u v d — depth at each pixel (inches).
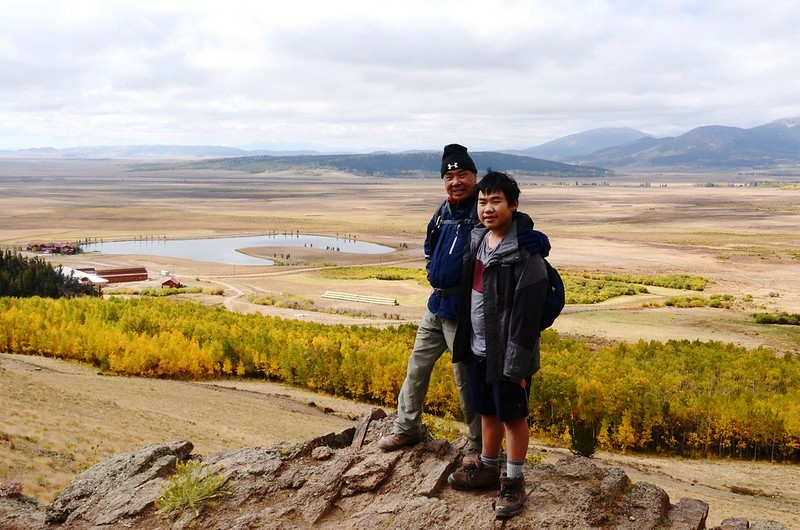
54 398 1368.1
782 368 2269.9
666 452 1706.4
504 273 246.7
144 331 2439.7
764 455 1691.7
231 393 1961.1
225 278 5265.8
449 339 287.6
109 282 4918.8
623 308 3981.3
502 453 303.1
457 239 279.7
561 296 254.7
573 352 2448.3
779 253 7130.9
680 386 2037.4
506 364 242.2
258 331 2498.8
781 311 3892.7
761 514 1112.8
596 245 7854.3
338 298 4330.7
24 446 931.3
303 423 1577.3
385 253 7357.3
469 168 286.4
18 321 2381.9
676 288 4995.1
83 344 2276.1
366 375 2021.4
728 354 2507.4
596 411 1726.1
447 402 1771.7
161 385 1913.1
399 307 4013.3
